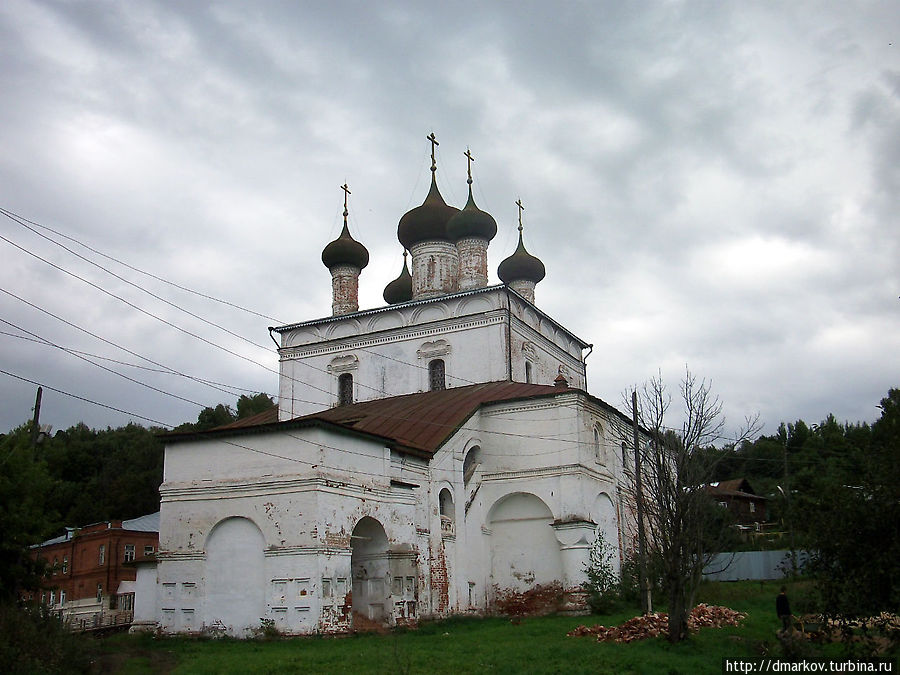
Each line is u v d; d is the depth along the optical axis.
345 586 26.75
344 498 27.36
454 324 43.34
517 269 51.72
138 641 25.73
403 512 30.44
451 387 42.56
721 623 26.59
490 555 36.38
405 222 48.78
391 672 18.02
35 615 20.08
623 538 38.78
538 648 21.64
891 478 16.42
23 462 25.19
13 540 23.94
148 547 57.53
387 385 44.41
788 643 20.39
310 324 47.19
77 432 90.69
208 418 87.25
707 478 23.75
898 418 17.09
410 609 29.62
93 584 55.53
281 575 26.03
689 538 22.59
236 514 27.28
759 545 53.47
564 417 35.81
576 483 34.84
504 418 37.03
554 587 34.94
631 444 38.62
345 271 49.78
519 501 36.47
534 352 45.56
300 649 22.64
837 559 17.09
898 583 16.12
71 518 71.62
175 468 28.91
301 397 46.72
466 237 46.41
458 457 35.00
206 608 26.94
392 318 45.31
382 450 29.98
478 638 25.20
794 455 80.44
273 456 27.38
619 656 19.95
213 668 19.22
